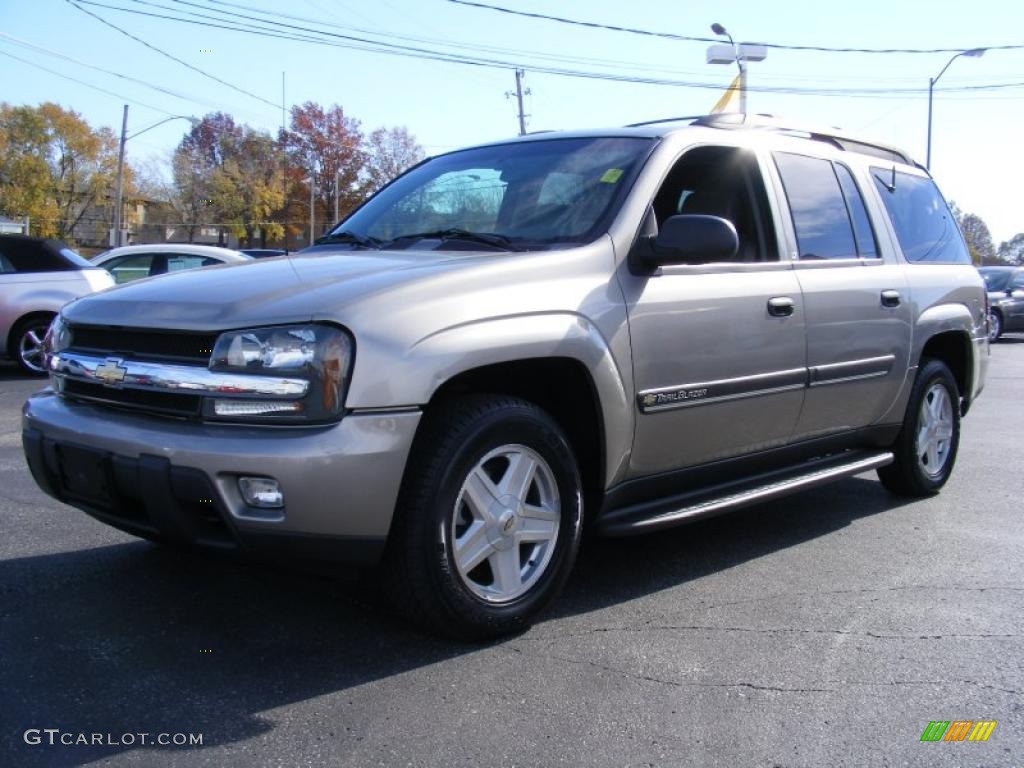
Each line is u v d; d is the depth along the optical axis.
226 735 2.72
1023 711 3.01
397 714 2.87
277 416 2.93
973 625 3.70
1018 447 7.59
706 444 4.07
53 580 3.94
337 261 3.67
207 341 3.05
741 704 3.00
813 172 4.89
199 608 3.66
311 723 2.80
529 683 3.10
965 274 5.91
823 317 4.53
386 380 2.96
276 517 2.90
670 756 2.68
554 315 3.41
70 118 62.00
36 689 2.97
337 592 3.84
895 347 5.07
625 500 3.87
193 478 2.92
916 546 4.75
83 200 65.12
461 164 4.67
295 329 2.97
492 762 2.62
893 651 3.44
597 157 4.17
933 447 5.72
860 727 2.88
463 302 3.20
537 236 3.88
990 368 14.54
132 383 3.16
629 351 3.64
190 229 71.00
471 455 3.21
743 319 4.09
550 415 3.61
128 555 4.27
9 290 10.69
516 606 3.40
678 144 4.16
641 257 3.73
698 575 4.25
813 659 3.35
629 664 3.27
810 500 5.72
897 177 5.66
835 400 4.70
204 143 70.56
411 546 3.12
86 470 3.23
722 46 21.23
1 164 60.34
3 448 6.69
